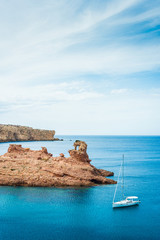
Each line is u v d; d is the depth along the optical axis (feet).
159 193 215.31
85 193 203.51
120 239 130.72
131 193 213.25
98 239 130.00
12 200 182.09
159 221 154.40
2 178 219.61
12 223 145.89
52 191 204.44
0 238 128.88
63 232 136.36
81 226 144.25
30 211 163.02
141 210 172.45
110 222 151.23
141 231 140.15
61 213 161.48
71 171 230.68
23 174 222.48
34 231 136.87
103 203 182.50
